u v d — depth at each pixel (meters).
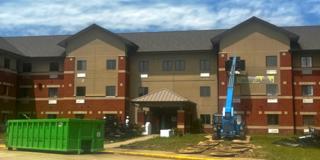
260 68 52.06
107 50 56.06
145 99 52.00
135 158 27.56
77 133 29.50
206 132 54.09
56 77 58.22
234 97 52.16
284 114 51.00
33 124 31.23
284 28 55.81
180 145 35.31
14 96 57.97
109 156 28.38
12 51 56.25
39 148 30.52
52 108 57.75
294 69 52.41
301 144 35.78
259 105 51.59
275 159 27.02
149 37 58.88
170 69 56.19
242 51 52.53
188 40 57.16
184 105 51.47
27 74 58.94
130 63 57.03
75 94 56.25
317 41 52.81
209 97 54.84
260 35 52.44
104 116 54.84
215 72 54.97
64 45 57.22
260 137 44.53
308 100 51.66
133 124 51.47
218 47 53.88
